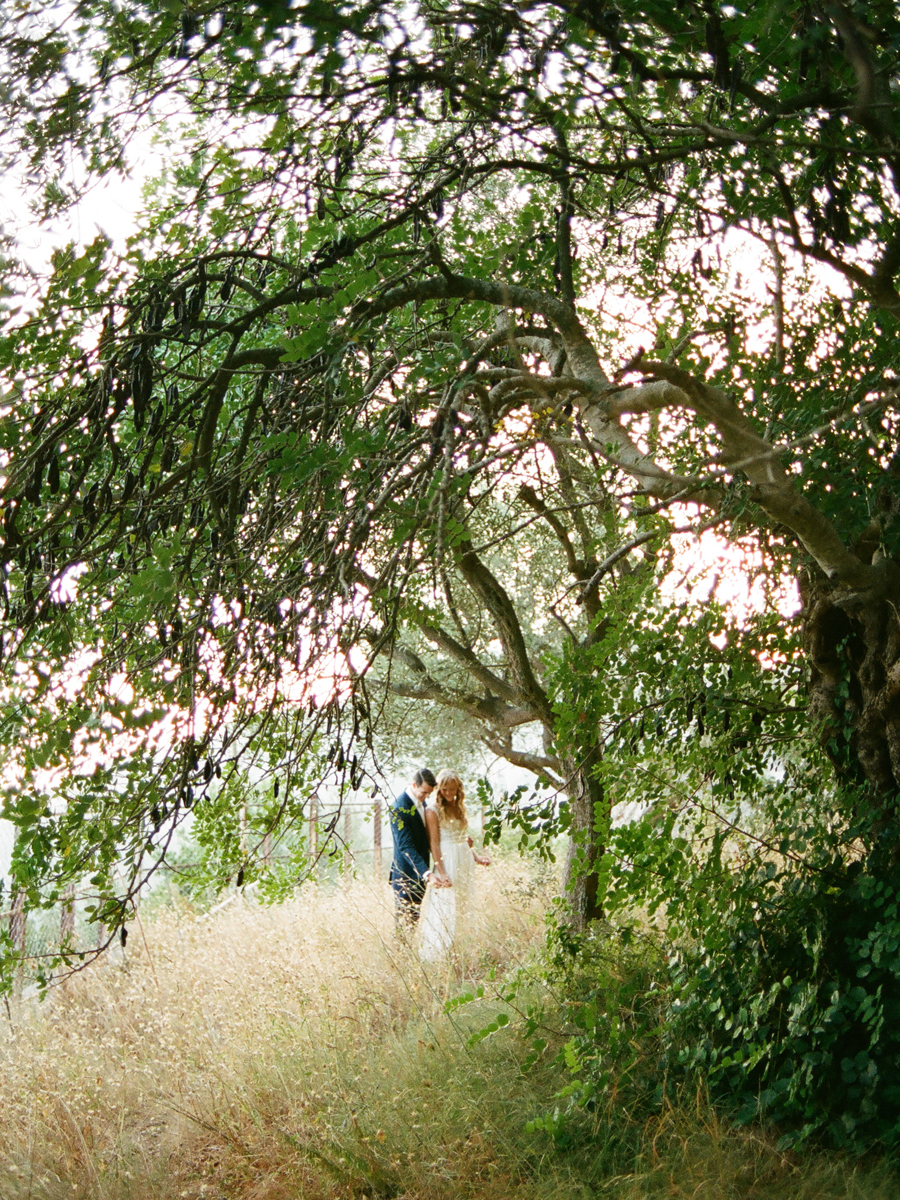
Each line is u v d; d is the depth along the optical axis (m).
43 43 2.68
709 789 4.94
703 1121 4.36
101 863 3.50
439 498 2.47
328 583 3.05
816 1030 4.21
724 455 3.21
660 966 5.42
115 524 3.53
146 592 2.59
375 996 6.37
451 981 6.59
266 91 2.91
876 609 4.38
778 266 3.67
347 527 3.03
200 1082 5.52
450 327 3.81
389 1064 5.38
